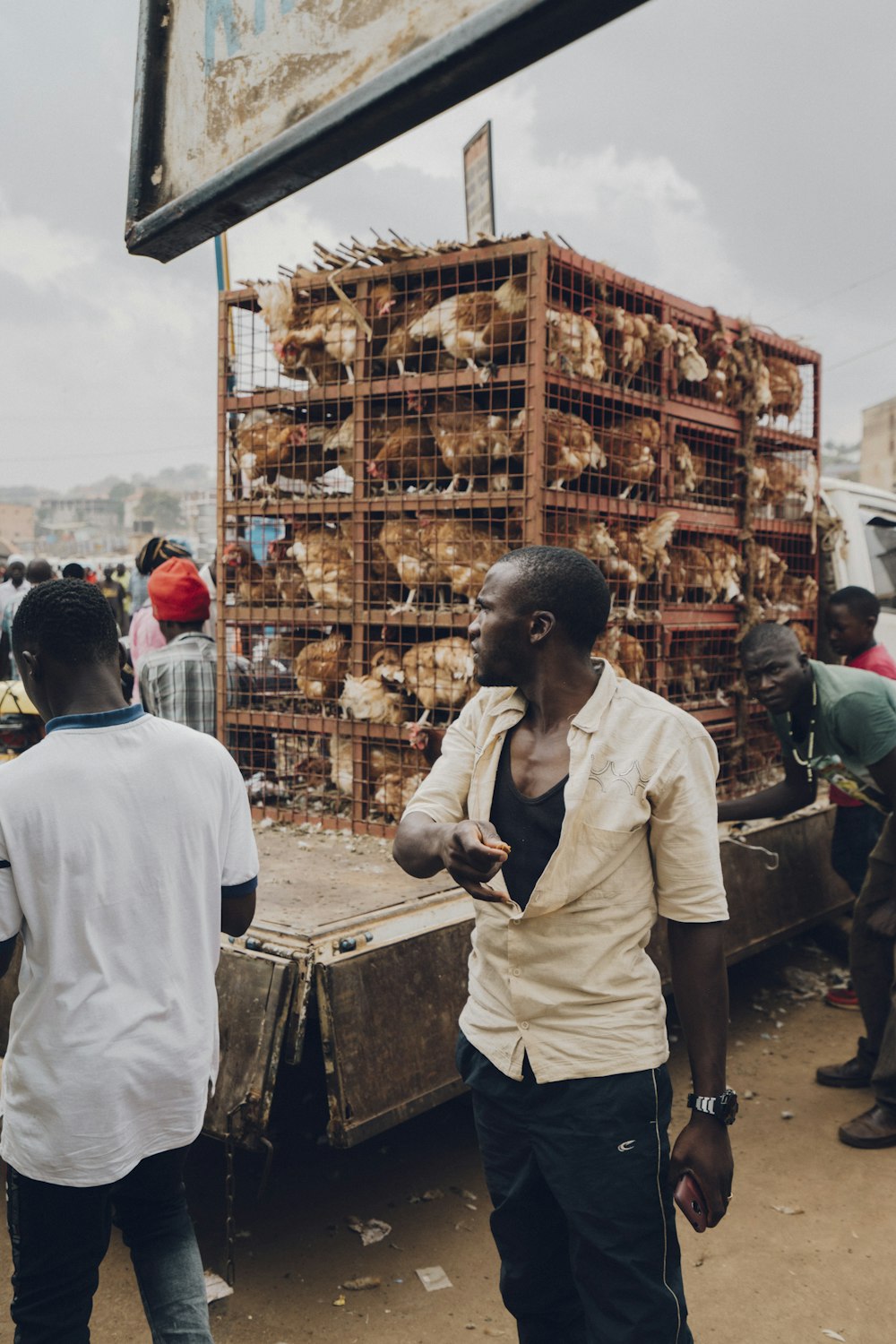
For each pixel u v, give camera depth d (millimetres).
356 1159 3330
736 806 3531
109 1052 1710
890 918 3445
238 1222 2941
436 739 3465
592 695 1698
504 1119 1712
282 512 3963
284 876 3197
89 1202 1778
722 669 4531
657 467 3982
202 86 1042
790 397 4887
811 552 5152
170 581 4168
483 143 5094
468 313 3402
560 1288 1779
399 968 2645
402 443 3594
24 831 1655
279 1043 2449
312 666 3887
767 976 5035
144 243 1140
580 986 1630
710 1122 1633
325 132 868
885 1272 2721
